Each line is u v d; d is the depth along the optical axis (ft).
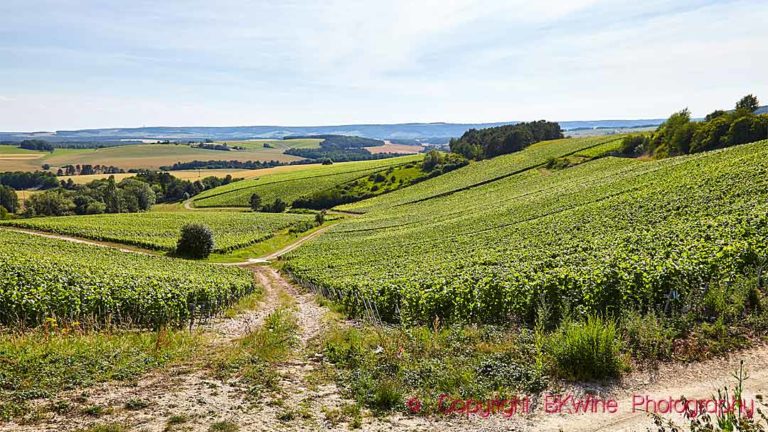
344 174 504.84
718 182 120.26
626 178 192.75
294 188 469.16
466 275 81.71
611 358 31.83
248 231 288.51
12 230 213.87
